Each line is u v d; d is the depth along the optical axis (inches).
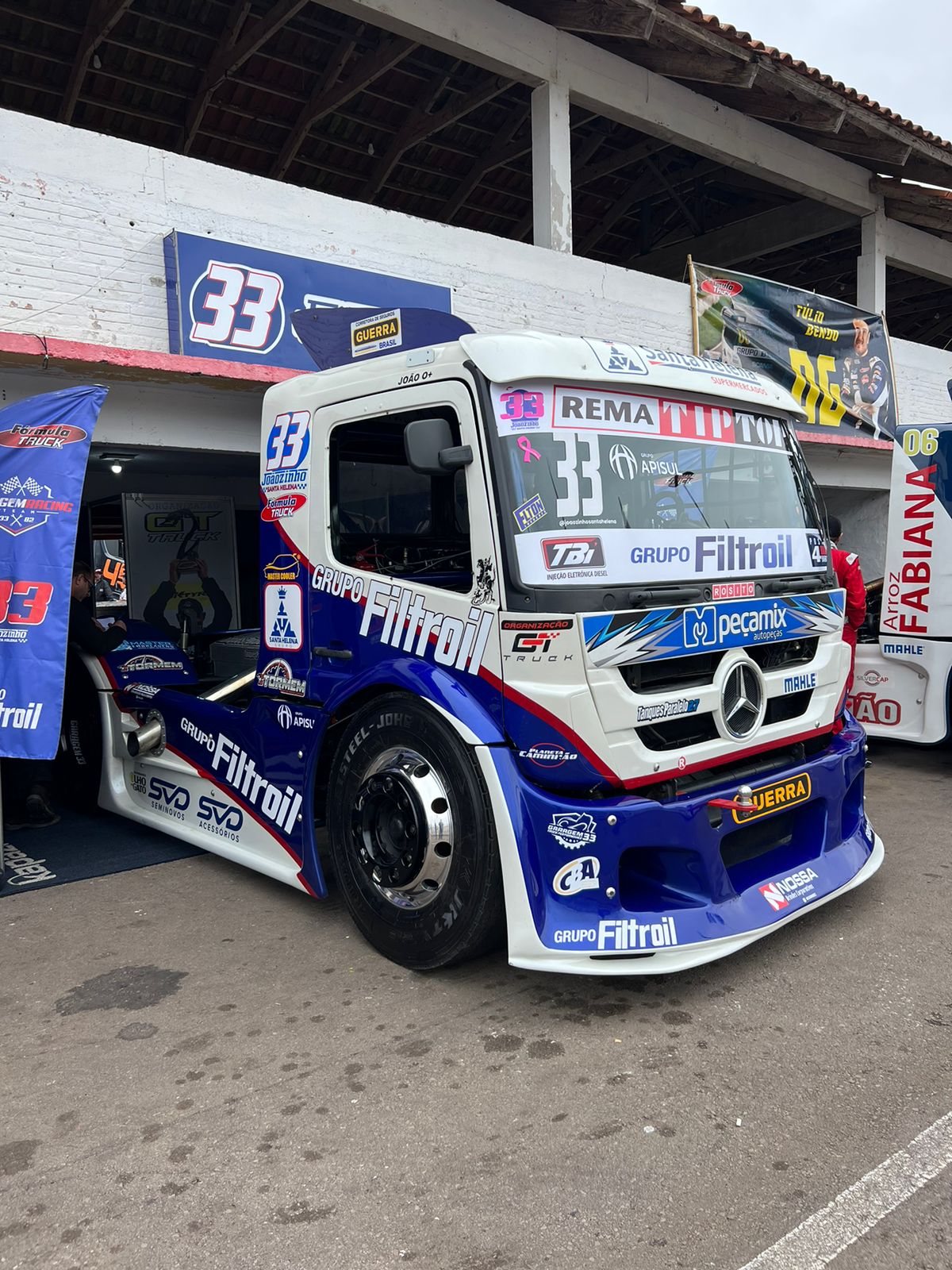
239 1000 126.1
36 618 148.6
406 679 127.3
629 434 128.7
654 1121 96.0
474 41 275.9
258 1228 82.0
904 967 130.0
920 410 431.5
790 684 139.1
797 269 576.4
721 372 144.3
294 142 395.9
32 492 150.3
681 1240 78.8
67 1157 92.7
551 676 114.9
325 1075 106.9
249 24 340.5
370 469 149.3
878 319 383.6
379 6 256.1
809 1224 80.1
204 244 211.6
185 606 379.2
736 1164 88.6
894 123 346.0
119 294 209.8
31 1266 78.2
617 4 271.6
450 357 124.5
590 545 120.5
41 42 338.6
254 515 426.3
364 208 246.5
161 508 371.6
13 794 213.2
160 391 215.3
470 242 267.3
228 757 167.0
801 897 132.1
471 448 121.0
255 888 170.9
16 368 194.1
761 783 129.8
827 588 149.3
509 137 424.8
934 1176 85.9
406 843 129.3
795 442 155.7
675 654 121.7
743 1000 122.2
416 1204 84.4
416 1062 109.2
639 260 520.7
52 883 175.2
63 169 201.9
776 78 307.6
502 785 117.2
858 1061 106.2
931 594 235.6
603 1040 113.3
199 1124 97.8
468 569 128.3
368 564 146.6
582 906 116.7
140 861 187.2
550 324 286.4
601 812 114.7
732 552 135.4
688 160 465.1
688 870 122.0
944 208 406.6
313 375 149.6
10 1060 112.2
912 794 223.1
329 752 149.3
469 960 129.0
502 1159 90.5
